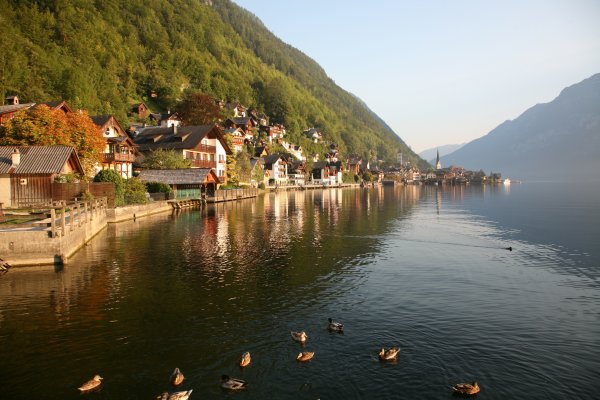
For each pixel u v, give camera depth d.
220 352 15.03
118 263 28.30
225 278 24.73
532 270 27.31
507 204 87.56
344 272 26.38
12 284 23.11
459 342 15.94
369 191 155.12
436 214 64.88
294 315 18.70
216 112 131.00
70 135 50.72
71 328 17.19
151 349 15.29
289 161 173.75
